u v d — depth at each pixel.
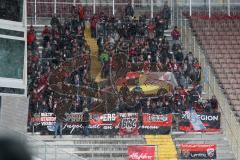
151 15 86.12
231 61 80.38
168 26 84.94
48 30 76.81
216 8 88.19
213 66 79.69
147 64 72.56
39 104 65.75
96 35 79.50
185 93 69.56
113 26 79.62
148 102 68.38
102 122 65.88
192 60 74.94
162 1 87.50
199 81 73.62
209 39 83.44
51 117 64.94
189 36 82.12
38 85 67.75
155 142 65.81
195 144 61.91
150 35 79.31
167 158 63.81
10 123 61.06
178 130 67.06
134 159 58.19
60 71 69.38
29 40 74.50
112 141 65.31
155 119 66.50
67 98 67.12
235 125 66.75
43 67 71.25
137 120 66.31
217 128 67.62
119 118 66.12
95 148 64.12
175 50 76.50
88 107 67.12
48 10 84.38
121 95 68.44
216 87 73.19
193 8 87.38
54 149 52.06
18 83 53.94
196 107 68.94
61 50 74.19
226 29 85.19
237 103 74.19
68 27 78.69
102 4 86.19
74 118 65.31
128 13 81.69
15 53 53.44
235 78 77.81
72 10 82.25
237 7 89.31
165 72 71.44
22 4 53.38
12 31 52.88
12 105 61.50
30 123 64.75
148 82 70.81
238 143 65.25
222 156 64.81
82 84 68.56
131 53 73.88
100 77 70.81
